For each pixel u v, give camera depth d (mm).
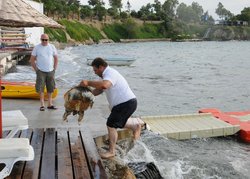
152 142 8570
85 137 6594
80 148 5973
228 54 65750
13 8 5051
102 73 5961
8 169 4609
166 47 94375
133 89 21391
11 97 11672
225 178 7316
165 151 8281
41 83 9656
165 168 7371
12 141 4922
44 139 6391
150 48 88062
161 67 37562
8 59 22781
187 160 8000
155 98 18359
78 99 5992
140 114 14328
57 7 117875
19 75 19641
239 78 28922
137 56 56125
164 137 8945
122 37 143000
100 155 6211
